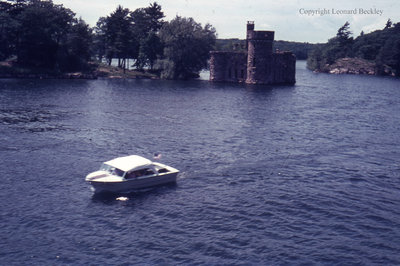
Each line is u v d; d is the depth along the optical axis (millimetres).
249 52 176500
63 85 143000
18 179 46938
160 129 75375
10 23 160750
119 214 39031
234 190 45469
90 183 45125
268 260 31250
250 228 36344
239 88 156000
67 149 59656
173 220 37906
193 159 56594
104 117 85562
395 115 99188
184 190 45438
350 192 45406
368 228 36656
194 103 111188
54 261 30734
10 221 36688
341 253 32375
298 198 43344
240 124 82500
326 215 39188
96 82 159500
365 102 124312
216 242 33844
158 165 49156
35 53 170125
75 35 178625
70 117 84000
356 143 68500
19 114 84938
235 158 57562
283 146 65188
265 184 47438
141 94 127688
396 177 50938
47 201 41344
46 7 177375
